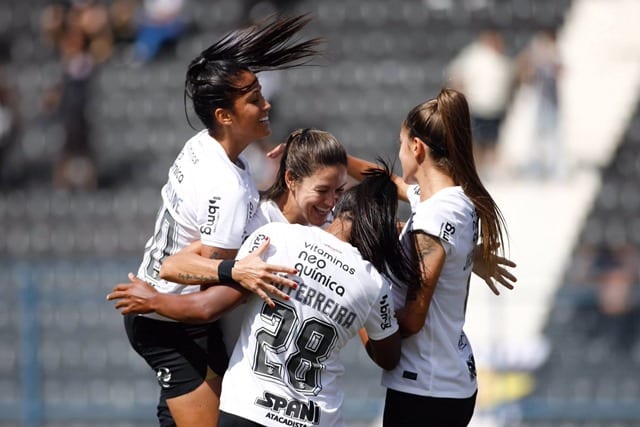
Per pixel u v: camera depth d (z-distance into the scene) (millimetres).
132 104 48844
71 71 46281
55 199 45188
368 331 14219
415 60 48781
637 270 33094
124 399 34844
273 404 13906
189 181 14750
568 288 31547
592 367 31078
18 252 43250
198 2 51750
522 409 30969
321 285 13961
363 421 32062
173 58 50344
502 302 31500
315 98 47656
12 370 35156
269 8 51188
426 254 14258
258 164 40062
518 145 42656
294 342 13969
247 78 14688
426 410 14508
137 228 43719
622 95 45062
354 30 50031
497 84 42188
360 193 14453
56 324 35031
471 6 50125
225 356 15508
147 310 14430
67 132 45938
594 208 41219
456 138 14531
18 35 52188
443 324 14633
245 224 14547
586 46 46719
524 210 41156
